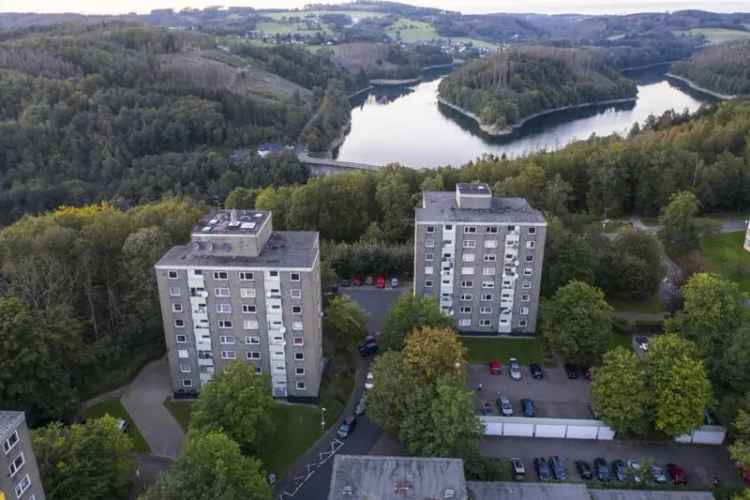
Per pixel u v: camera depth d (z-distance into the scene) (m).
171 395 83.44
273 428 71.06
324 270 102.69
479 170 148.88
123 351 87.81
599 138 184.00
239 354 80.69
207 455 58.31
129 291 93.69
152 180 186.25
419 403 68.75
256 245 77.62
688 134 171.25
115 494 63.66
